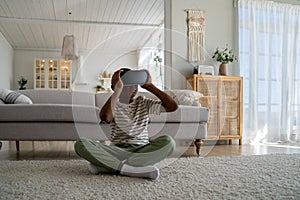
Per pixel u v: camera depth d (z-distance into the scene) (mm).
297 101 4637
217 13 4258
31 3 5148
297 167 1976
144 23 6324
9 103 2793
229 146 3717
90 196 1288
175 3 4086
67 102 3428
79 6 5301
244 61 4285
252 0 4340
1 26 6605
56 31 7059
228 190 1387
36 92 3441
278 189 1403
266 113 4383
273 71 4473
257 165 2049
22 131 2543
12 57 8688
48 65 8969
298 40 4648
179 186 1466
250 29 4320
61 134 2578
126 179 1622
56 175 1727
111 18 6012
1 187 1439
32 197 1271
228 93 3811
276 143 4203
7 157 2625
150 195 1307
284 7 4547
